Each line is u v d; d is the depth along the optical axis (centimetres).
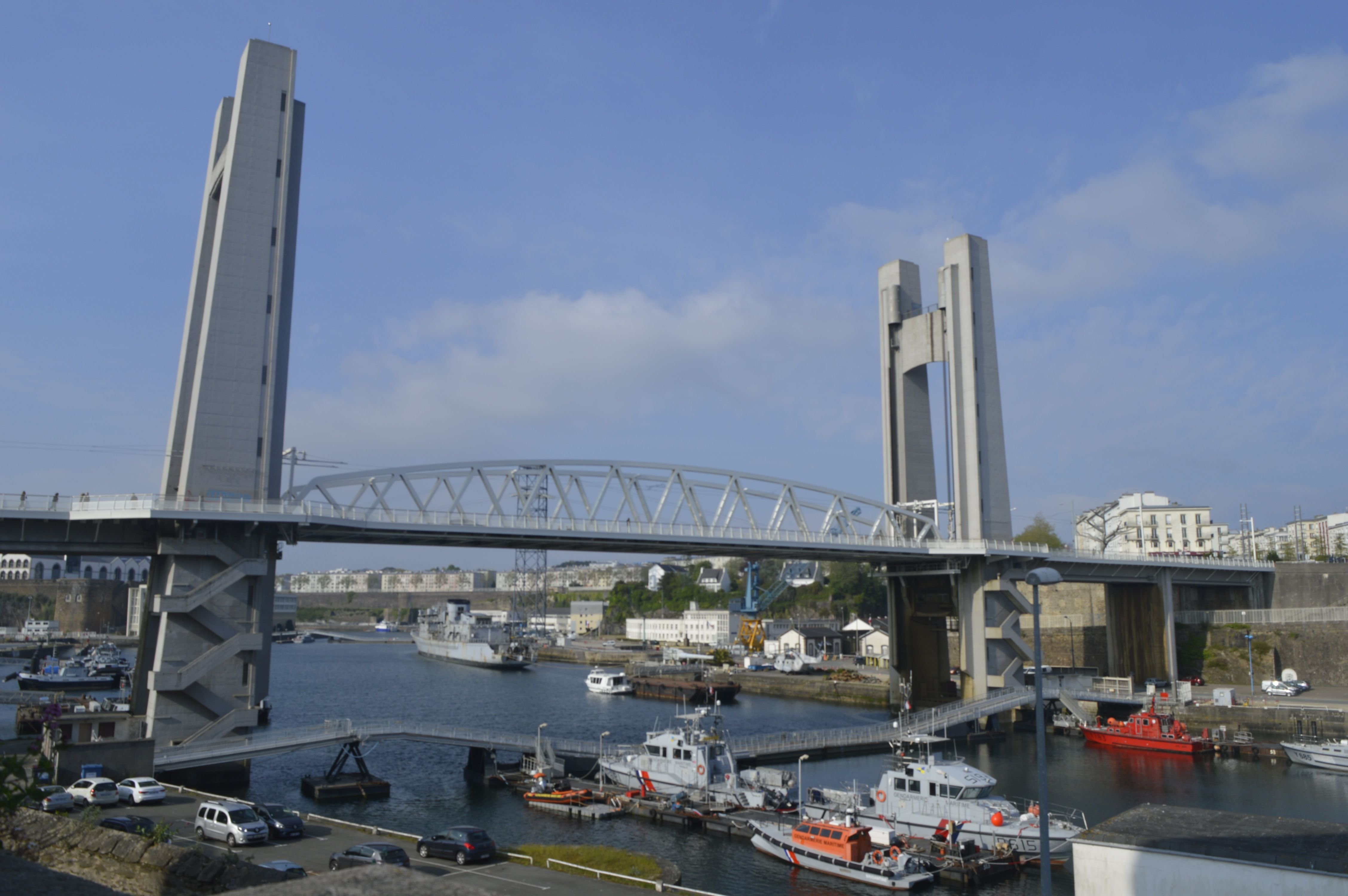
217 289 7362
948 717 9531
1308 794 7031
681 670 17575
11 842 2648
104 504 6644
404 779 7462
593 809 6188
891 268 13150
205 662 6750
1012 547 11188
